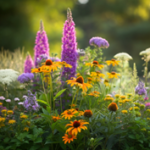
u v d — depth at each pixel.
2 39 15.15
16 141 2.24
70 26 3.29
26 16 16.98
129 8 24.45
